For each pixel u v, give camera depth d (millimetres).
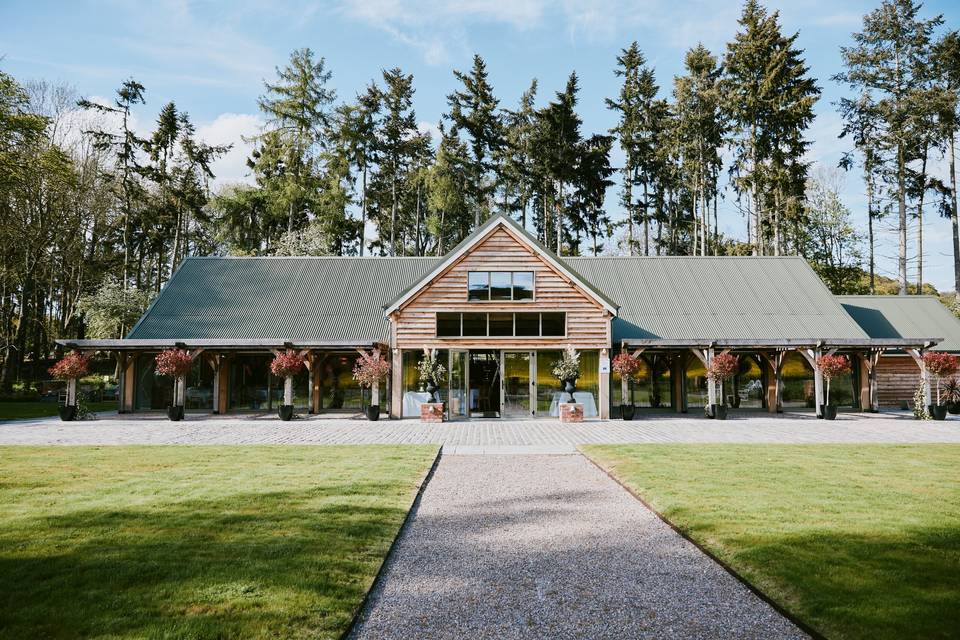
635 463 10219
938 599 4363
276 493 7816
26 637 3779
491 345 20234
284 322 22938
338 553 5438
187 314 23141
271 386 22984
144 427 17109
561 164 36062
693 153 38125
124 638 3779
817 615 4137
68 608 4211
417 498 8047
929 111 31172
